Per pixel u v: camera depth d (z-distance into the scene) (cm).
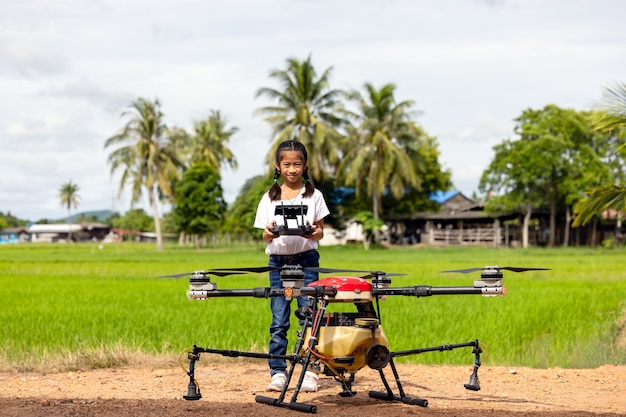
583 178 5531
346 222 6819
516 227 6762
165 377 682
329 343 474
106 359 762
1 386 630
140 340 948
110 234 12850
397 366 773
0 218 15588
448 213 6625
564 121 5653
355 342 467
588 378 689
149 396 573
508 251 5106
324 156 5800
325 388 604
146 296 1697
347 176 5809
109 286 2064
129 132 6219
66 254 5419
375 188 6009
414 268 2862
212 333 991
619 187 1216
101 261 3888
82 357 770
